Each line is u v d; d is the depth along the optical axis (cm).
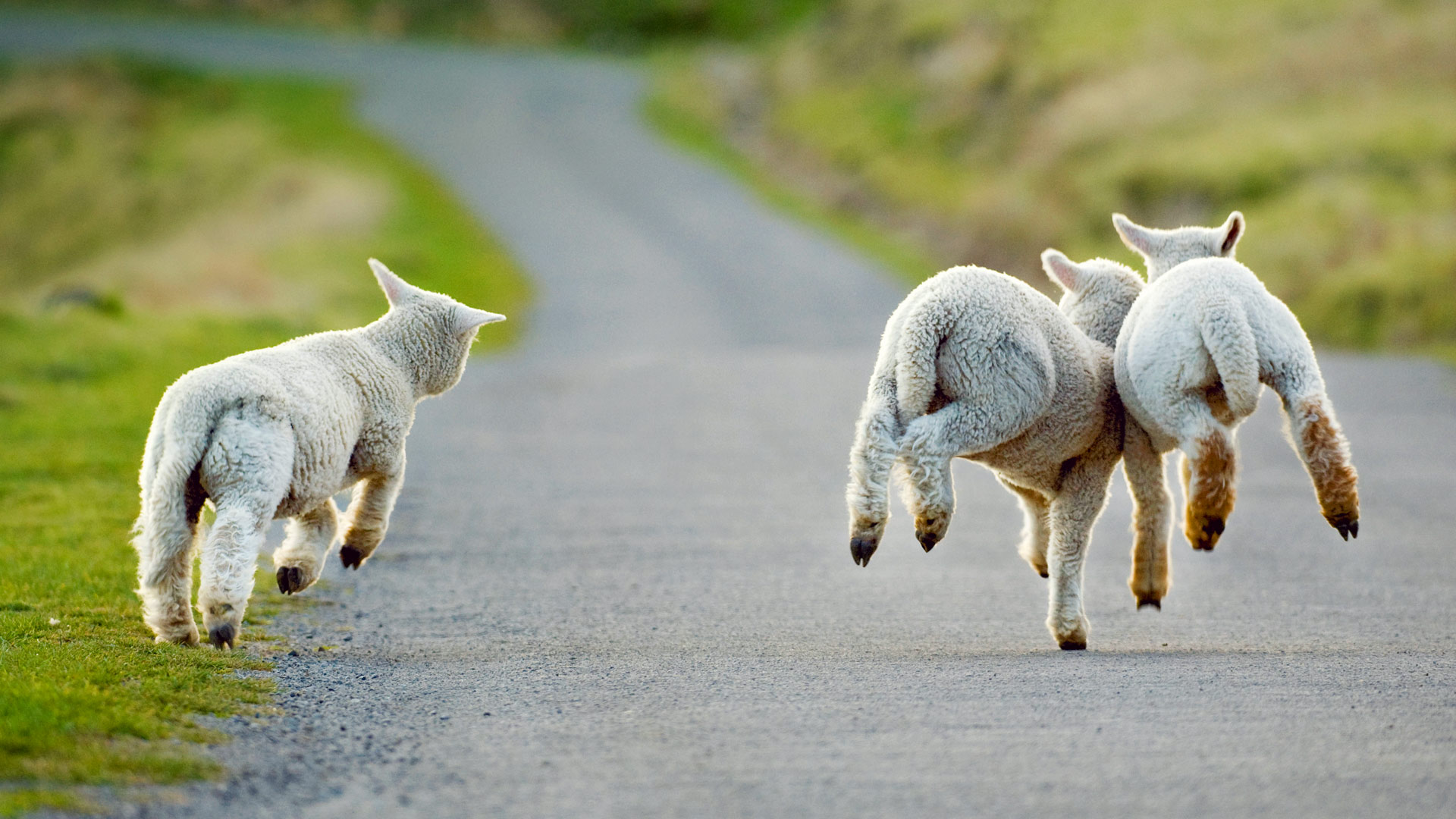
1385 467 2048
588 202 5422
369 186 5350
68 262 5503
